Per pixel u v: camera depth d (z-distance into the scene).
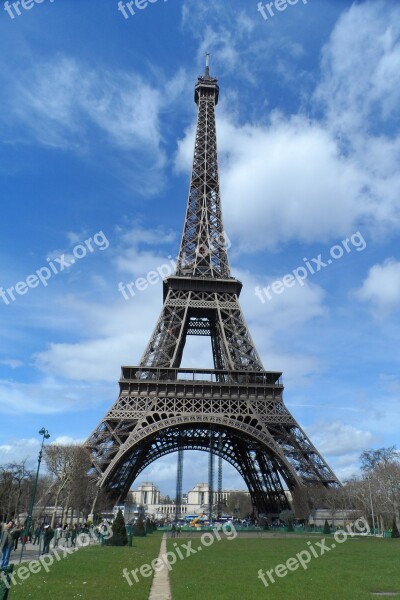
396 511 148.00
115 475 136.88
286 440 132.62
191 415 128.75
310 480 128.38
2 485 170.88
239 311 157.12
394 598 35.97
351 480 188.00
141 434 124.44
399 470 156.75
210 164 190.88
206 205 181.12
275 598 35.69
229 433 147.12
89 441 126.19
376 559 64.56
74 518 162.25
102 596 35.19
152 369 137.88
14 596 34.47
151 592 38.91
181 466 159.00
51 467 133.62
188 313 163.62
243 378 142.00
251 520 198.38
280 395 138.38
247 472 178.75
